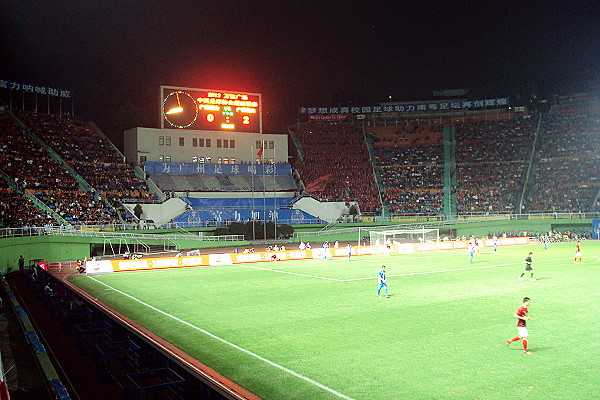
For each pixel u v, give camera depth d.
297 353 18.67
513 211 86.69
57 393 14.85
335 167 97.31
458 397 14.00
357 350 18.77
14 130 75.00
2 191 60.22
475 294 29.95
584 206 83.38
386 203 90.94
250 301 29.91
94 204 69.19
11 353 19.77
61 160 75.12
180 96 86.81
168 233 70.88
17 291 38.38
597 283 33.47
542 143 98.50
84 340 22.47
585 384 14.68
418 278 37.94
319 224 82.69
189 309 27.83
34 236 52.84
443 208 89.00
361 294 31.27
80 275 45.84
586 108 103.81
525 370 16.00
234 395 14.21
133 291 35.19
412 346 19.02
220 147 89.50
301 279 39.59
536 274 38.72
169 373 17.23
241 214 81.50
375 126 109.56
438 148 102.50
